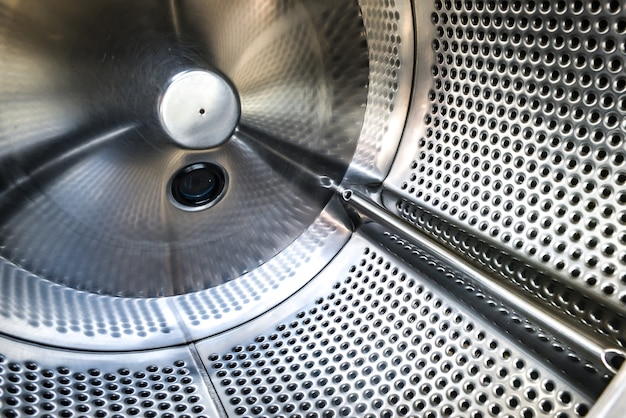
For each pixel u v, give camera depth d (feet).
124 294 2.89
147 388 2.57
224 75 2.76
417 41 2.88
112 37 2.51
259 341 2.89
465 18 2.63
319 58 2.88
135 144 2.72
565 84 2.38
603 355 1.99
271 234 3.13
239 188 3.01
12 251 2.59
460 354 2.45
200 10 2.60
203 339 2.88
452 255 2.57
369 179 3.10
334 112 3.02
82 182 2.67
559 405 2.12
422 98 2.97
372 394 2.50
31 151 2.51
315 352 2.76
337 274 3.05
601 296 2.22
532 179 2.53
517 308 2.31
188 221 2.94
